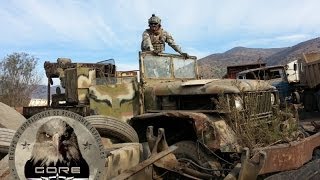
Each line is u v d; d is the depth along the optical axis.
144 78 5.90
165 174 4.26
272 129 5.02
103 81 6.17
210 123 4.67
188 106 5.46
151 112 5.71
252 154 4.38
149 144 4.14
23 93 15.80
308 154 5.01
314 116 13.93
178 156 4.80
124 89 5.77
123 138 4.98
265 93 5.50
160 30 6.81
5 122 4.86
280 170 4.52
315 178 4.45
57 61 7.33
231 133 4.73
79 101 6.31
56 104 6.99
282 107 6.01
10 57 16.16
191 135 5.17
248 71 16.66
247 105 5.08
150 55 6.05
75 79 6.39
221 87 5.06
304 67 15.64
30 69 16.44
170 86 5.61
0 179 3.31
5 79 15.82
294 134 5.24
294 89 16.31
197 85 5.32
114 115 5.70
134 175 3.73
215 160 4.64
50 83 7.38
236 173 4.05
